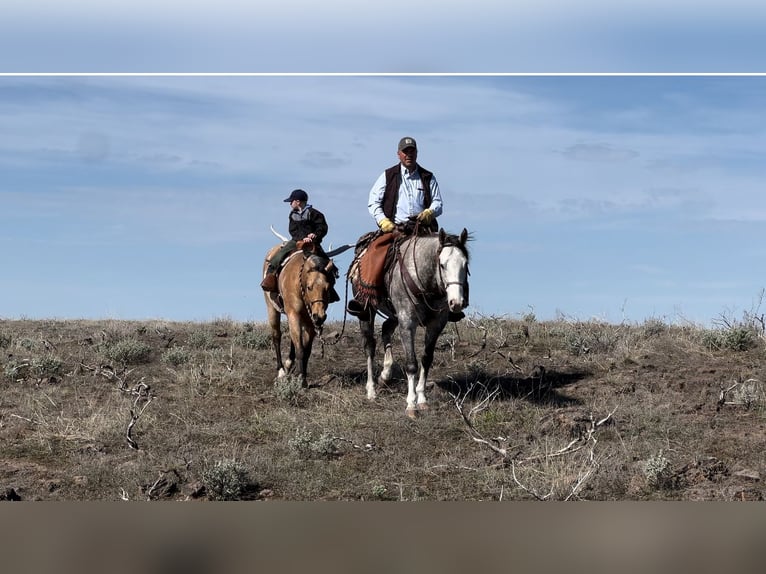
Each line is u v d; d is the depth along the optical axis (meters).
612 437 9.70
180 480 8.52
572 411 10.55
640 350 13.47
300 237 12.66
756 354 13.23
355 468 8.93
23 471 8.84
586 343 13.90
